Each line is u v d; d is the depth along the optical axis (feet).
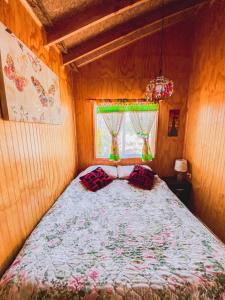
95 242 4.50
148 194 7.41
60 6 4.74
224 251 4.17
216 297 3.25
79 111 9.84
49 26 5.48
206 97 8.14
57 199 6.84
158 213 5.90
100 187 8.02
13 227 3.96
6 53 3.48
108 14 5.31
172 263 3.76
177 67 9.59
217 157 7.38
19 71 3.96
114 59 9.34
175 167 9.78
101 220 5.51
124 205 6.47
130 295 3.20
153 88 6.48
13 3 3.94
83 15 5.37
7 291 3.27
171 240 4.55
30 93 4.50
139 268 3.64
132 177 8.52
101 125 10.27
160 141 10.25
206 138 8.16
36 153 5.13
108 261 3.85
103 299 3.16
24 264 3.68
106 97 9.71
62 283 3.32
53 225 5.09
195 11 8.85
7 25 3.71
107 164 10.46
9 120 3.65
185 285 3.30
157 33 9.20
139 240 4.58
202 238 4.63
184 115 10.08
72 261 3.84
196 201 9.12
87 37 7.02
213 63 7.59
